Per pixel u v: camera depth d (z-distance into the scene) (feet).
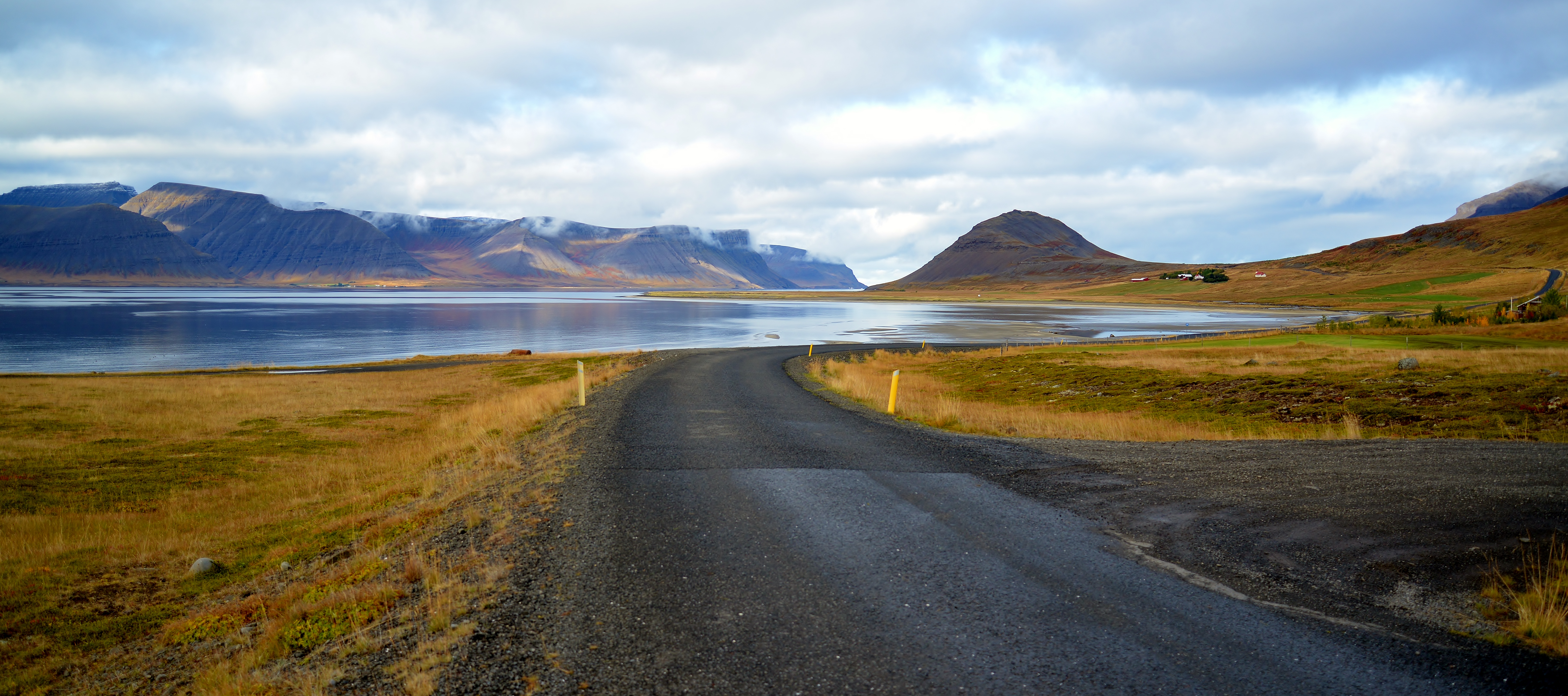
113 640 24.81
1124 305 579.07
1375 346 118.21
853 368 116.88
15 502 45.29
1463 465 30.17
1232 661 14.58
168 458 59.82
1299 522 23.57
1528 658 14.10
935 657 14.98
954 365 126.93
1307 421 60.34
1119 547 22.00
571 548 22.81
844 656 15.10
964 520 25.22
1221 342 154.92
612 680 14.24
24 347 228.43
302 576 28.86
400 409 91.86
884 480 31.76
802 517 25.76
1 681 21.67
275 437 71.20
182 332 295.28
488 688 14.11
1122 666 14.44
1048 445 41.04
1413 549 20.38
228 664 18.66
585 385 90.48
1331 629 15.99
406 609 19.48
